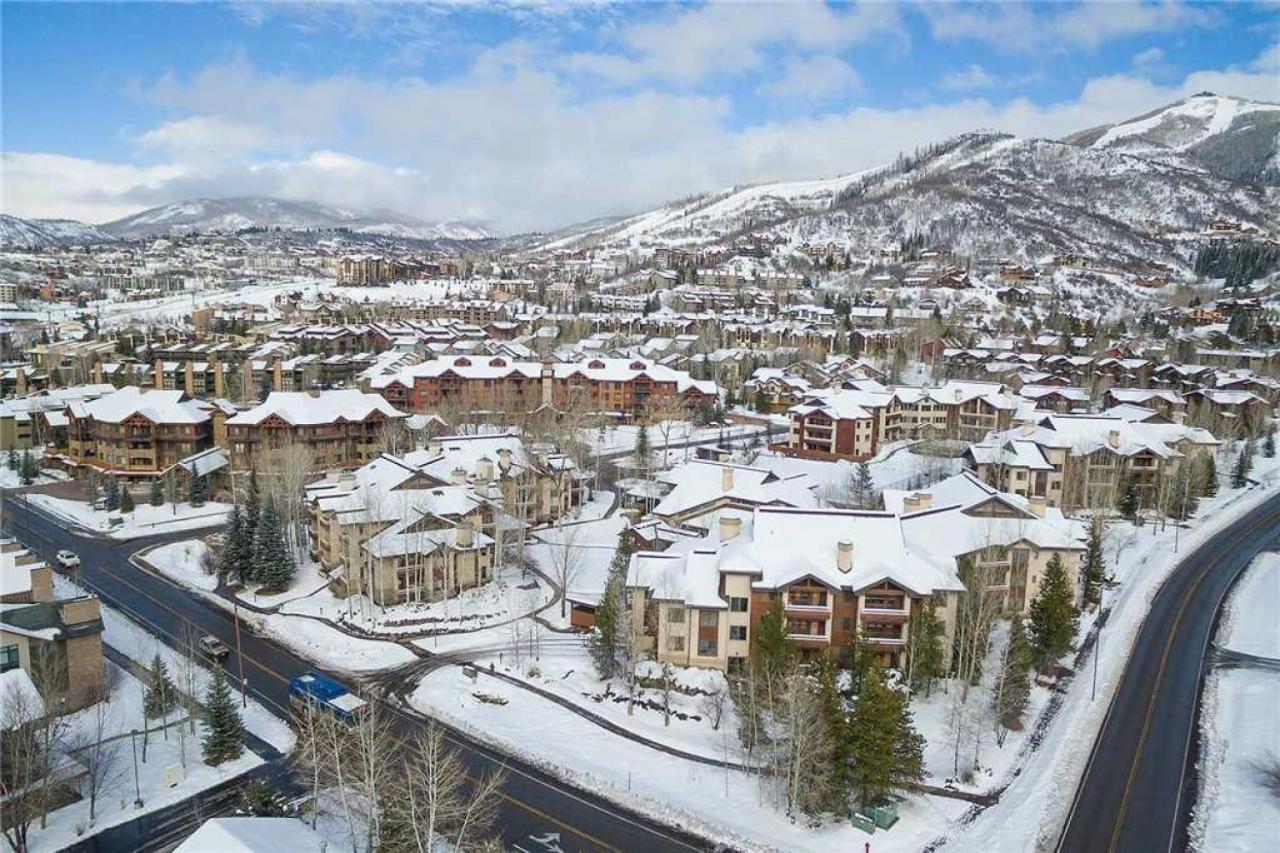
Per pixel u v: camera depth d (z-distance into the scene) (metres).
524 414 159.88
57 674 64.69
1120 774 60.25
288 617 88.81
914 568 74.62
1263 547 108.81
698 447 155.50
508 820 54.31
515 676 75.25
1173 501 121.12
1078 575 91.38
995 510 87.38
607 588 78.94
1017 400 157.50
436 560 92.69
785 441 161.38
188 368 177.75
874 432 152.00
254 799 53.34
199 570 101.69
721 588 74.50
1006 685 66.31
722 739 65.44
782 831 53.84
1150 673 75.62
